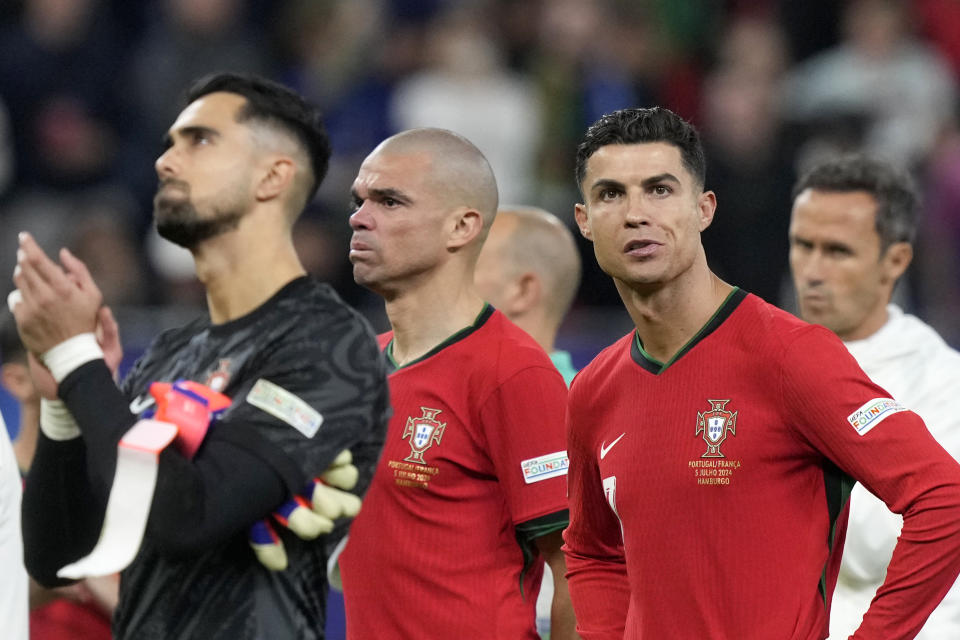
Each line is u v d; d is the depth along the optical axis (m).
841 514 12.12
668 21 37.22
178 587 11.16
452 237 13.48
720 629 11.79
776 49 36.38
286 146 11.81
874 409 11.57
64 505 11.84
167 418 10.57
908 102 36.00
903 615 11.59
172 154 11.65
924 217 33.16
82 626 15.30
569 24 34.72
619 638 12.93
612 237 11.90
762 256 32.19
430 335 13.56
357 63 34.88
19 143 33.81
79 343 11.02
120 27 36.56
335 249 30.94
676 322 12.09
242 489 10.55
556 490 13.14
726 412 11.81
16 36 34.38
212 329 11.67
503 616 13.25
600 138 12.03
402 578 13.20
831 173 15.78
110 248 30.11
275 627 11.09
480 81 34.22
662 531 11.95
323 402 10.98
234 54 34.38
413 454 13.24
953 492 11.42
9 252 31.64
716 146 33.53
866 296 15.62
